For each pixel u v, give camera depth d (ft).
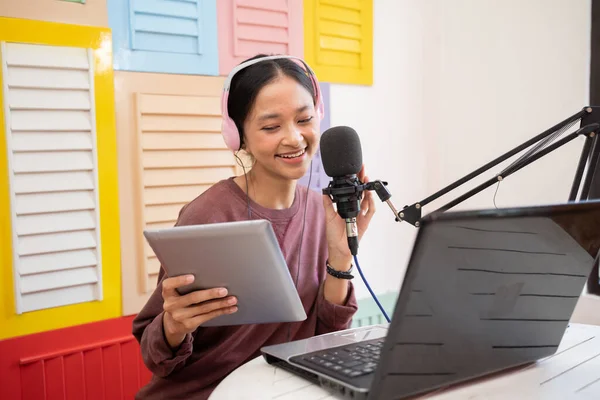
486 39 7.00
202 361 3.75
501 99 6.87
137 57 5.39
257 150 3.86
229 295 2.95
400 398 2.36
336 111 6.90
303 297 4.08
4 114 4.71
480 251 2.18
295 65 3.95
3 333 4.81
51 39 4.89
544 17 6.36
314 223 4.33
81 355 5.17
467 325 2.33
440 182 7.72
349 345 2.96
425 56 7.79
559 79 6.24
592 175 3.47
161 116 5.56
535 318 2.61
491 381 2.69
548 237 2.37
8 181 4.75
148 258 5.54
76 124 5.06
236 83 3.91
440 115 7.65
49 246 4.97
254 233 2.53
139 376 5.53
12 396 4.85
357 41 7.02
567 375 2.76
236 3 5.93
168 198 5.63
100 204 5.22
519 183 6.69
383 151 7.43
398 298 2.08
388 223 7.55
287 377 2.81
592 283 6.04
